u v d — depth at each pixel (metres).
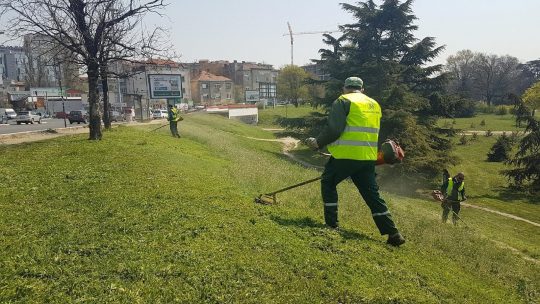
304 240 5.06
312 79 35.84
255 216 5.82
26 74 80.81
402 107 27.66
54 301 3.20
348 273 4.26
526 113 27.48
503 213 19.89
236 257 4.23
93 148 12.23
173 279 3.66
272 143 40.09
